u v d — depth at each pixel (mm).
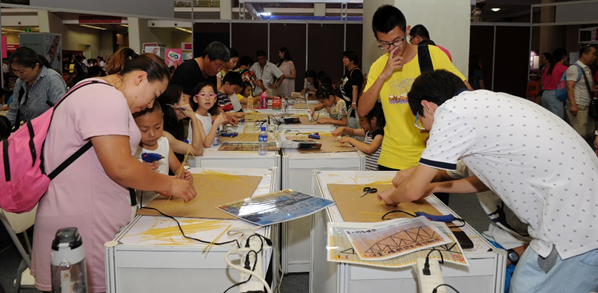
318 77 7371
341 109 4746
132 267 1379
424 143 2492
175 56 9391
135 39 14086
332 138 3582
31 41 7207
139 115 1797
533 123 1327
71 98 1451
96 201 1510
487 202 1852
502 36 9453
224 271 1378
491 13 17188
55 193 1493
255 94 7246
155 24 13430
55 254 954
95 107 1395
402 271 1351
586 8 8641
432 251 1350
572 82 5809
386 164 2623
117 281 1390
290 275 2807
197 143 2729
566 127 1392
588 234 1321
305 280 2744
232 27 9648
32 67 3477
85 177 1488
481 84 8055
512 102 1379
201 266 1372
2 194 1484
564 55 6727
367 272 1346
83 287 985
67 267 954
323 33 9680
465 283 1392
